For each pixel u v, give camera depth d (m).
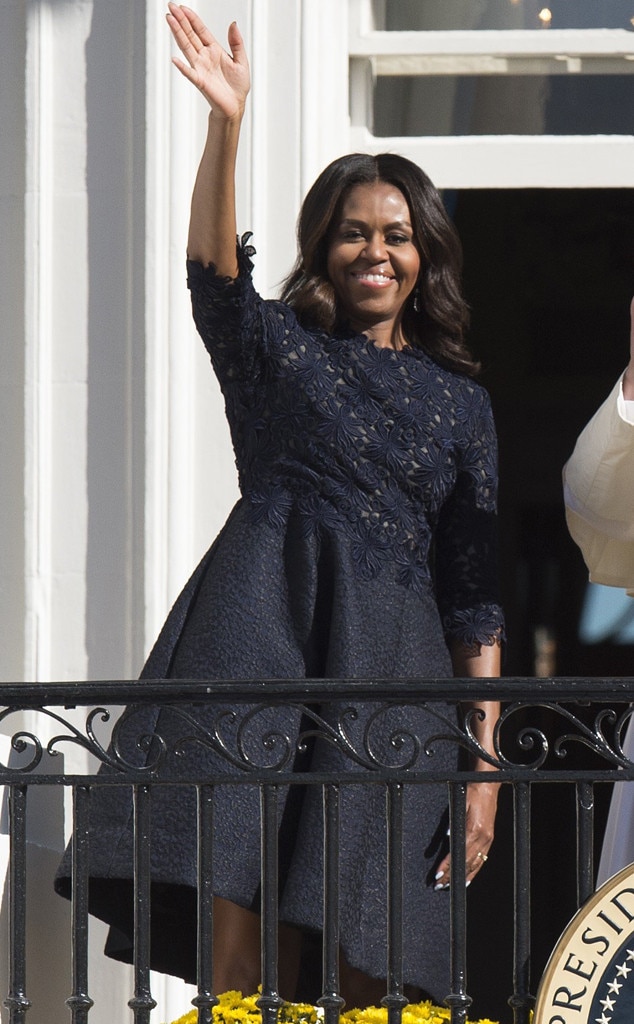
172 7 11.42
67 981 15.38
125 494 17.19
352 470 11.55
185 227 17.16
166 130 17.19
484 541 12.08
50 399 17.36
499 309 22.36
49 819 15.53
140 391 17.06
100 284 17.42
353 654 11.22
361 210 12.01
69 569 17.19
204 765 11.29
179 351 17.05
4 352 17.53
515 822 10.79
